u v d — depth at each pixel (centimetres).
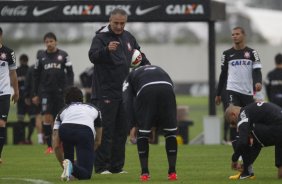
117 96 4216
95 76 4247
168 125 3653
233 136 4384
